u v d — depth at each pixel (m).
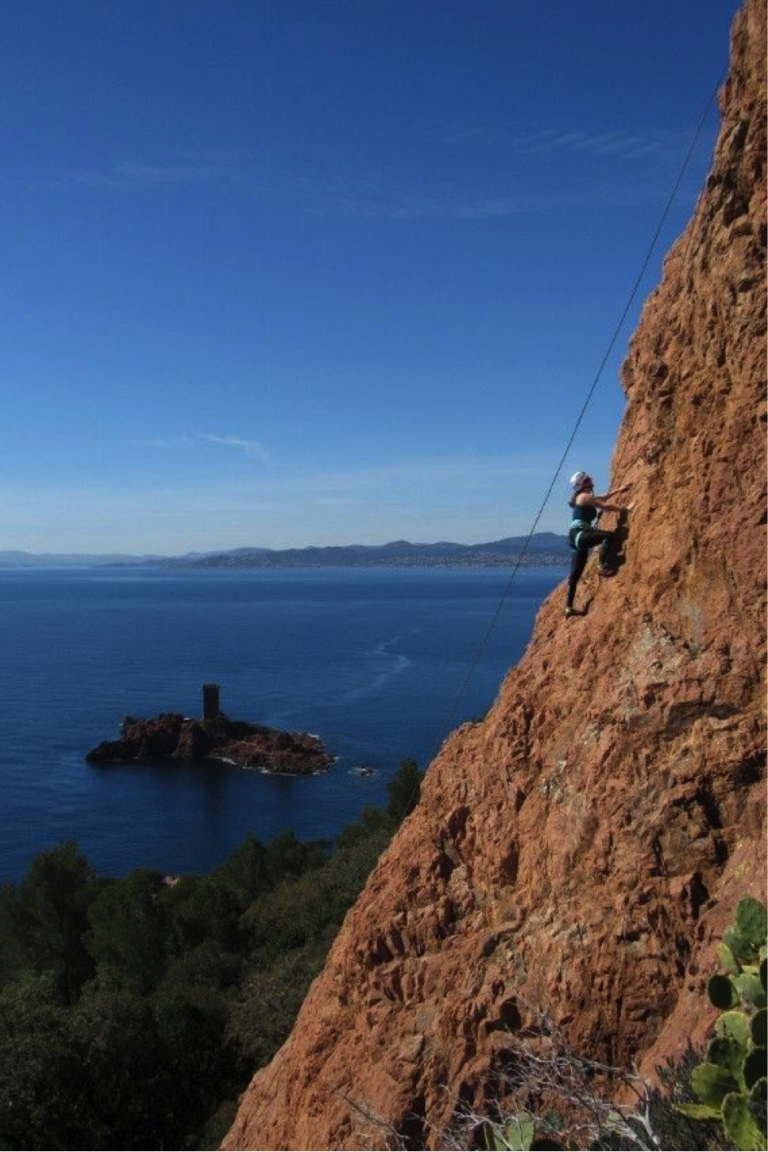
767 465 10.72
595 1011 10.13
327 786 91.38
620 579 12.77
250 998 29.69
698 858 9.98
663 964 9.80
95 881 45.97
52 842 74.88
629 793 10.78
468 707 124.25
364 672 159.75
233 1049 28.97
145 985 36.38
